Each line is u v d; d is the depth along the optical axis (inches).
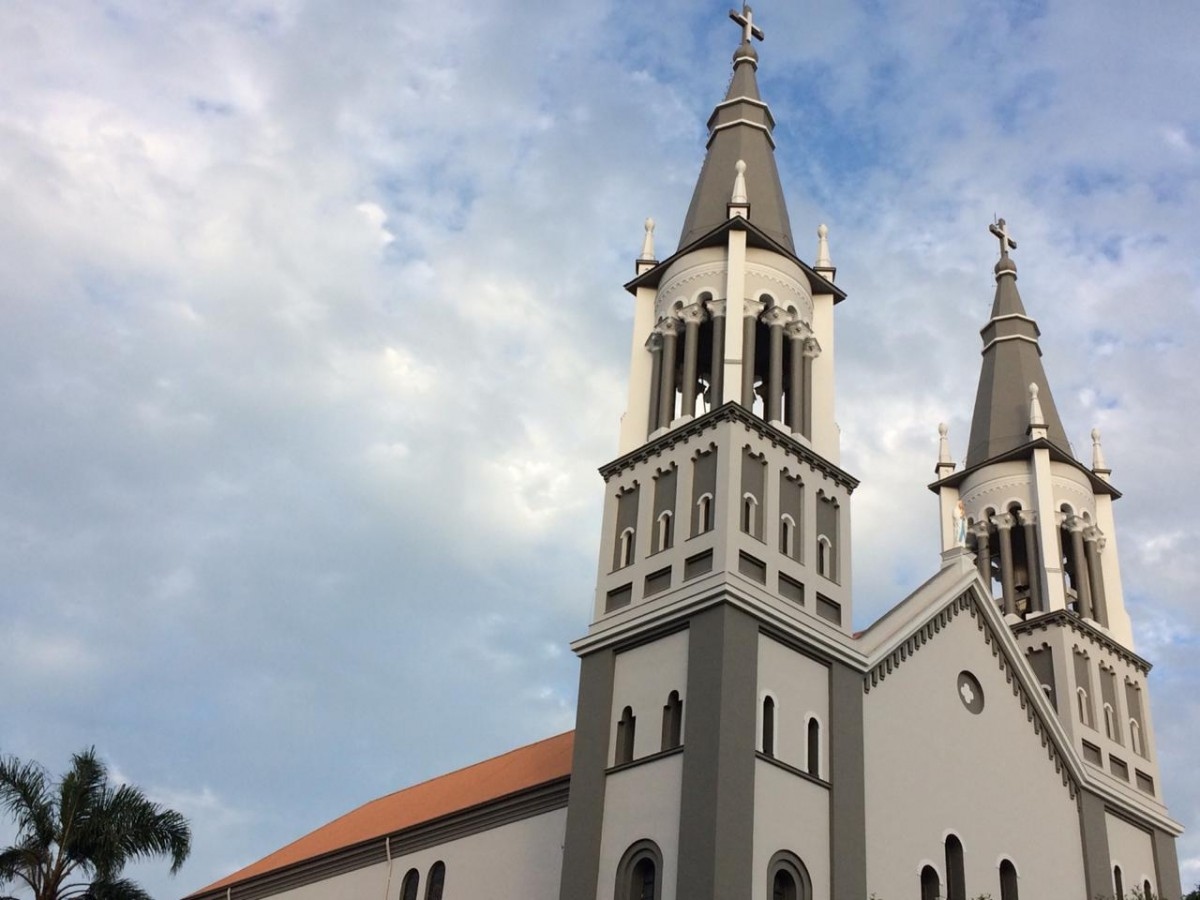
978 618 1763.0
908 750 1553.9
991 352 2253.9
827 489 1641.2
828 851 1389.0
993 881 1576.0
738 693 1365.7
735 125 1930.4
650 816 1360.7
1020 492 2053.4
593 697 1504.7
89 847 1589.6
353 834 2182.6
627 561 1594.5
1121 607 2034.9
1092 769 1803.6
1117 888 1769.2
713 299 1704.0
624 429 1708.9
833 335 1785.2
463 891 1750.7
